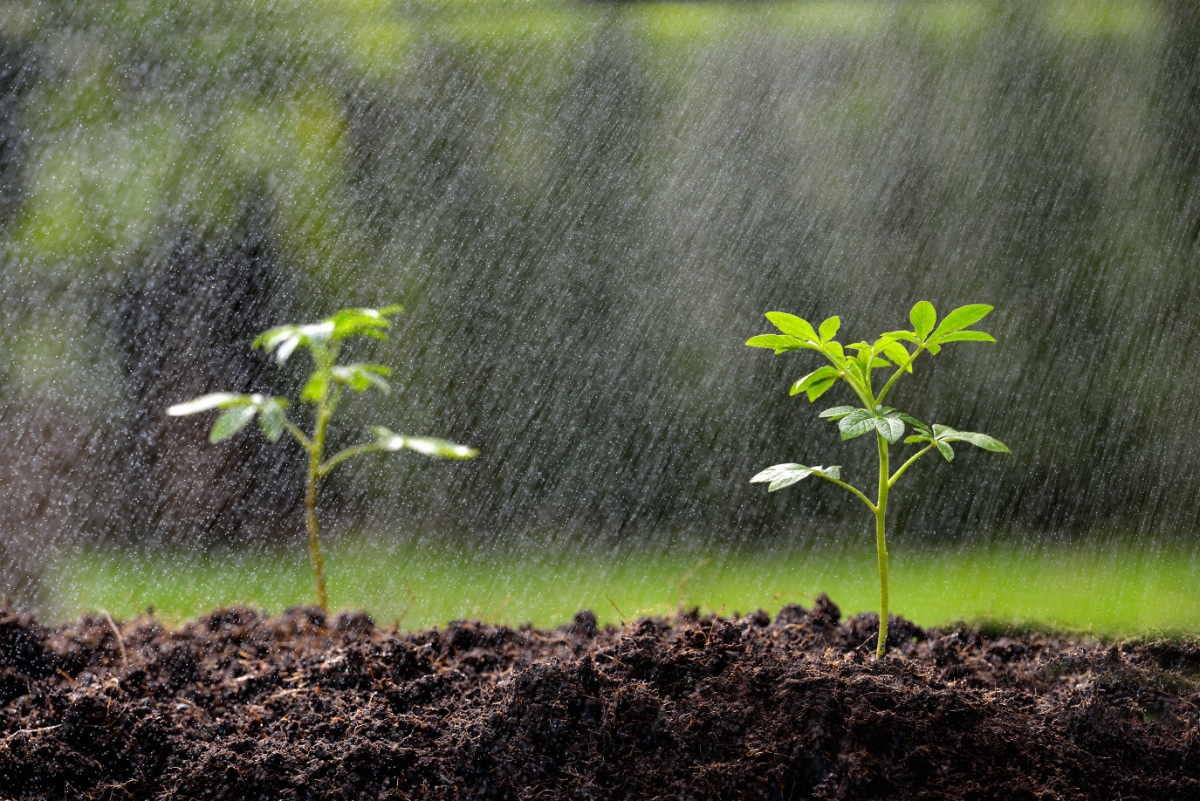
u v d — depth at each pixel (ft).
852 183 12.20
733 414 12.08
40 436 10.03
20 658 5.64
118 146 10.89
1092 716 4.87
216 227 11.12
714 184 12.21
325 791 4.42
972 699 4.85
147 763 4.61
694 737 4.63
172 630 6.13
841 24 12.21
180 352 10.83
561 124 12.14
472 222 11.94
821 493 11.87
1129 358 11.60
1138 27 11.88
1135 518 10.91
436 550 10.36
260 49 11.39
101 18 10.84
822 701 4.68
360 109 11.71
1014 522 11.39
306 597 8.49
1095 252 11.89
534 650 5.95
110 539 9.67
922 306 4.82
